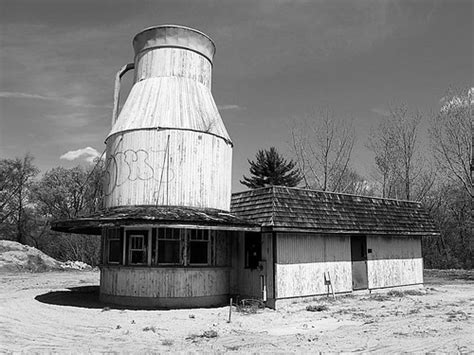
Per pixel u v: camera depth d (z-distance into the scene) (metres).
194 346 10.02
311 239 17.47
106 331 11.66
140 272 15.66
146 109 17.08
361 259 19.41
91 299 17.50
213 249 16.77
